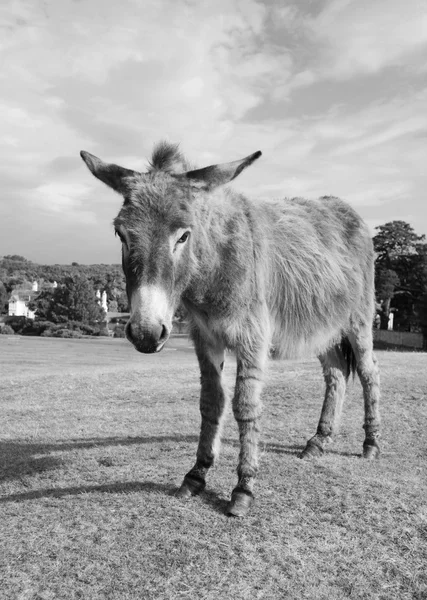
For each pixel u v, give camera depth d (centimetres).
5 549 341
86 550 335
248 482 394
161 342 319
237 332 402
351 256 563
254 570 311
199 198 374
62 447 620
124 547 338
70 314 7681
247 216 434
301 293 478
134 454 562
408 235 6103
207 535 351
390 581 301
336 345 587
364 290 580
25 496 440
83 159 386
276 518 375
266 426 698
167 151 378
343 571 311
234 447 586
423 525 363
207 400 436
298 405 837
